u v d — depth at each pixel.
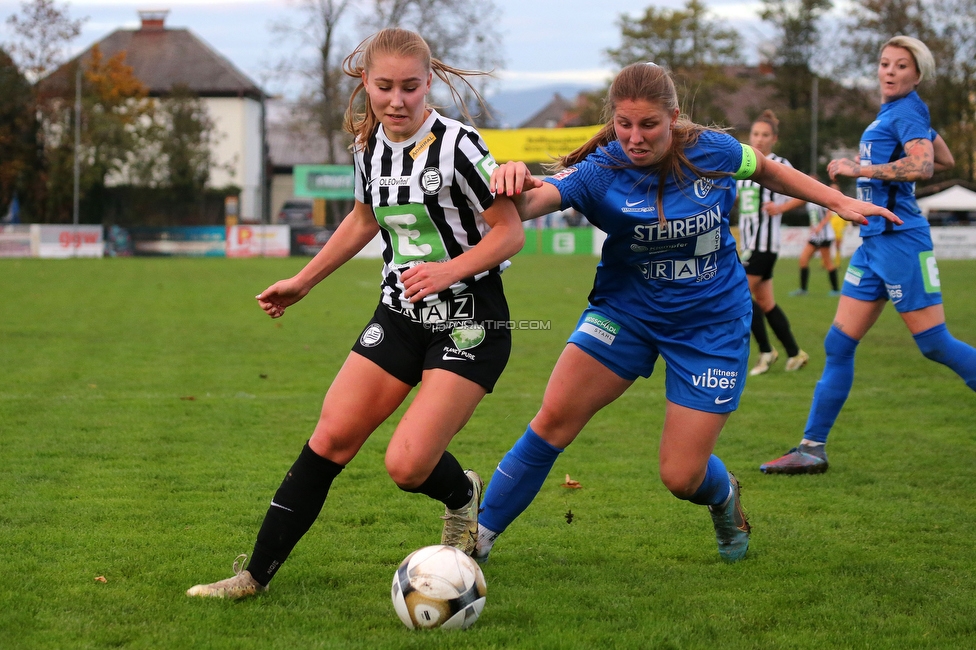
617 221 8.75
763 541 10.61
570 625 8.15
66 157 90.75
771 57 115.25
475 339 8.28
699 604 8.67
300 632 7.88
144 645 7.57
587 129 83.62
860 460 14.45
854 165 12.95
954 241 76.44
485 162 7.98
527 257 76.31
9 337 27.70
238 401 18.56
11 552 9.82
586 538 10.70
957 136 100.56
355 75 8.58
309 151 138.75
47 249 77.62
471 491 9.33
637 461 14.34
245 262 70.38
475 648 7.60
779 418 17.61
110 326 30.58
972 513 11.65
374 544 10.35
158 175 94.81
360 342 8.62
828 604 8.66
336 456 8.51
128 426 16.25
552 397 9.40
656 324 9.17
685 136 8.58
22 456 14.08
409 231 8.29
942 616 8.34
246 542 10.31
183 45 130.25
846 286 13.81
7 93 91.44
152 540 10.33
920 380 21.64
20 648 7.48
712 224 8.88
